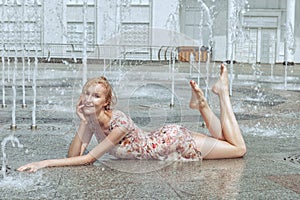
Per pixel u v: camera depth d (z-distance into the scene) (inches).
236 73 954.1
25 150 180.7
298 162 166.1
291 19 1496.1
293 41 1521.9
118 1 1384.1
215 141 166.9
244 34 1544.0
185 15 1507.1
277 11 1546.5
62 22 1350.9
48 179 136.8
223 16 1496.1
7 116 274.2
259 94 468.1
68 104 333.4
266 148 191.6
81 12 1366.9
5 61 1137.4
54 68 909.8
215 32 1501.0
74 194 122.3
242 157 172.4
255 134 227.9
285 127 250.8
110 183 133.4
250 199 119.7
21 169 147.3
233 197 121.5
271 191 127.0
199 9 1504.7
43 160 159.3
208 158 167.0
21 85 513.7
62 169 149.0
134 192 125.0
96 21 1375.5
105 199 118.7
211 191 126.6
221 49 1501.0
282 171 151.1
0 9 1200.2
